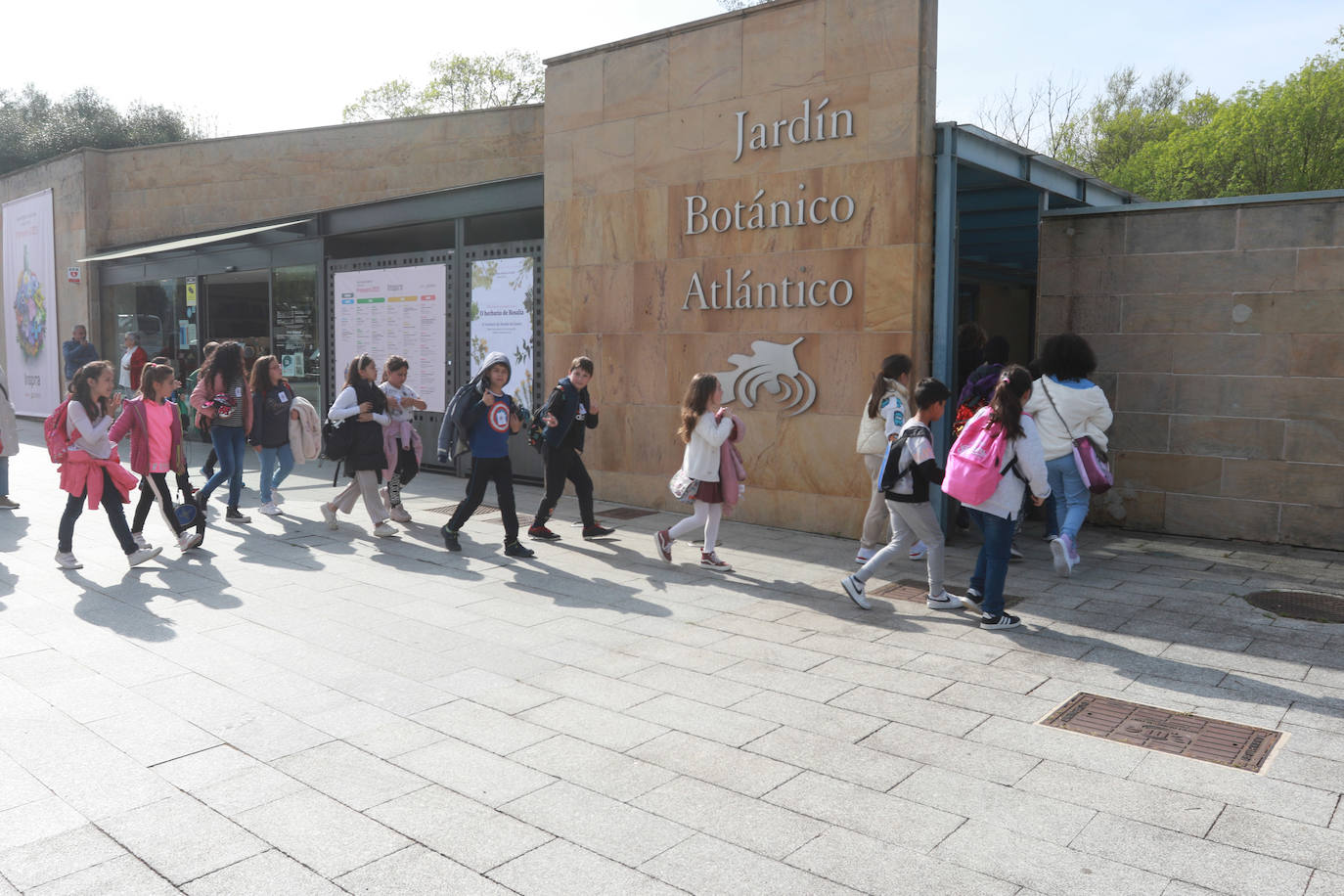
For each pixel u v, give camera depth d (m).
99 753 4.05
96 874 3.08
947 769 3.93
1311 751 4.10
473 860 3.18
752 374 9.26
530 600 6.62
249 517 9.69
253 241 16.02
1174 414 8.87
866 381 8.48
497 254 12.02
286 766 3.93
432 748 4.12
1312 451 8.27
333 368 14.58
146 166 20.44
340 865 3.15
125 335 20.14
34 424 21.27
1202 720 4.46
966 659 5.34
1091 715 4.52
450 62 40.84
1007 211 11.10
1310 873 3.12
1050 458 6.97
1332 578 7.21
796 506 9.05
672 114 9.73
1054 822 3.47
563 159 10.76
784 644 5.64
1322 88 31.38
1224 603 6.50
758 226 9.12
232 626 5.93
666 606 6.46
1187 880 3.07
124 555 7.95
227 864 3.15
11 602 6.46
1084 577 7.26
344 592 6.79
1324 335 8.16
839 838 3.35
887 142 8.23
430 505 10.52
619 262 10.30
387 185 19.03
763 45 8.98
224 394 9.24
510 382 12.03
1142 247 8.95
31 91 42.75
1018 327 15.65
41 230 22.16
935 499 8.36
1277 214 8.30
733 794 3.69
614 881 3.05
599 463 10.73
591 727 4.37
